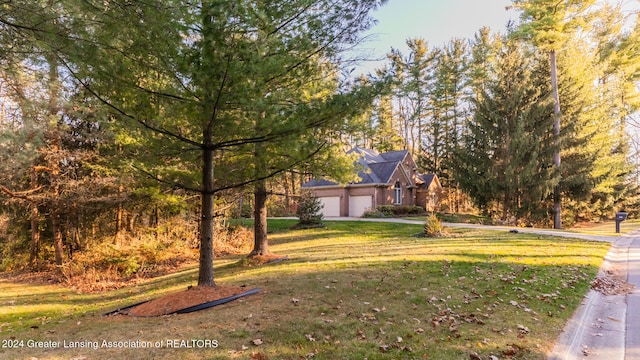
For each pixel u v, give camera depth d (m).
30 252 15.46
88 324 5.66
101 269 12.73
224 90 5.20
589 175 22.78
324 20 5.83
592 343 4.62
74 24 4.27
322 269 8.62
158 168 7.56
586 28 21.19
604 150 24.86
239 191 12.47
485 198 24.70
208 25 4.70
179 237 15.77
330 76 6.71
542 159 22.70
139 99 5.53
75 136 12.83
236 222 20.06
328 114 5.64
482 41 37.69
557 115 22.19
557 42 21.34
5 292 11.02
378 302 5.88
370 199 28.38
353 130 7.13
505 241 12.87
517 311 5.55
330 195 30.22
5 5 3.95
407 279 7.36
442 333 4.64
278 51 5.61
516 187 22.75
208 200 6.96
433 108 41.09
